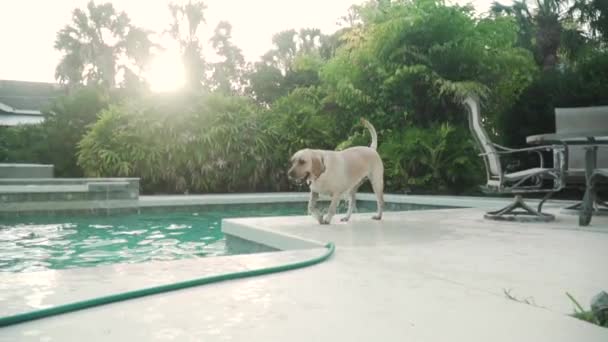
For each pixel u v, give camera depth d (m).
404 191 10.09
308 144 11.31
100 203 7.40
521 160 9.54
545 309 1.75
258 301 1.84
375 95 10.82
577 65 9.91
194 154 10.66
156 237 5.07
